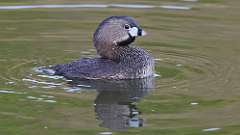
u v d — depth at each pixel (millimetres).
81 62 19250
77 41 22641
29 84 18031
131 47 19656
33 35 23031
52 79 18547
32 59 20469
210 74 19250
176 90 17844
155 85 18281
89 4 26672
